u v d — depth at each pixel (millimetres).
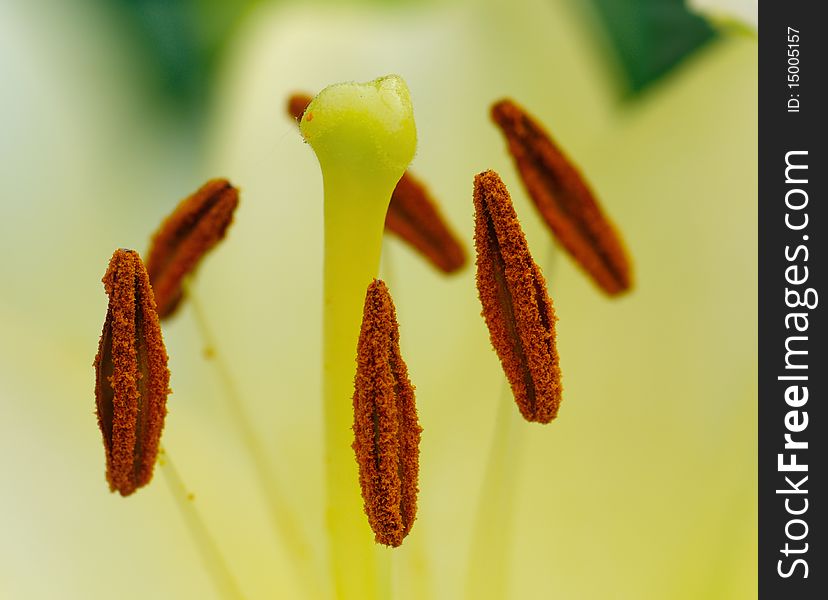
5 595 270
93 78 299
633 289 288
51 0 299
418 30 302
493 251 265
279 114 300
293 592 280
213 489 286
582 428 290
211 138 303
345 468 266
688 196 294
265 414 292
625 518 284
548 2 300
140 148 301
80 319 290
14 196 292
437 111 300
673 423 287
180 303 283
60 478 280
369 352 259
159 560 277
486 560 278
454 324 299
